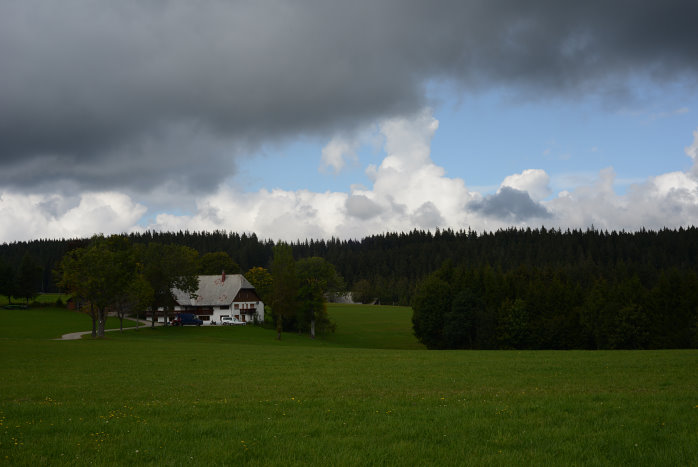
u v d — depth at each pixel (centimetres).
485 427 1333
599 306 8725
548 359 3819
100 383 2697
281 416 1551
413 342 10512
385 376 2852
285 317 10425
